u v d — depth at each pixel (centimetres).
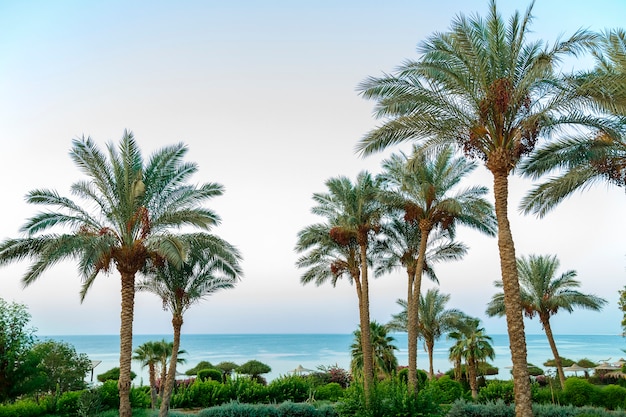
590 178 1588
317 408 2530
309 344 17225
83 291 2097
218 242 1930
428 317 3384
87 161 1798
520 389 1180
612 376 3978
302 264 2781
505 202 1304
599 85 1273
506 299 1245
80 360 3247
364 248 2484
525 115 1331
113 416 2262
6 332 2409
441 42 1405
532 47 1370
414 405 1780
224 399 2883
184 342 18775
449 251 2561
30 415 2186
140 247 1803
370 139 1493
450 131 1447
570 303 3078
